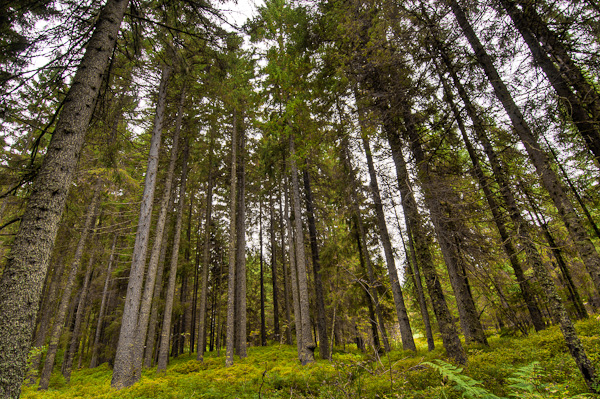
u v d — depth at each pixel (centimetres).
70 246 1433
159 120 1219
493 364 583
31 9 498
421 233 691
